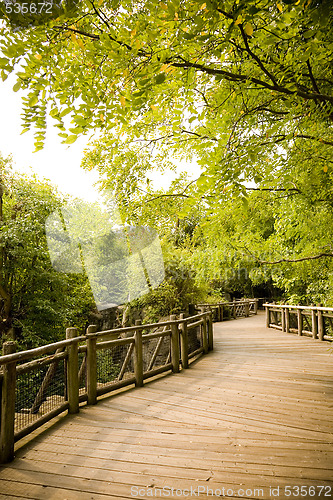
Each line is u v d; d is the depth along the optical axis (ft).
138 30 5.28
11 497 6.70
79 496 6.71
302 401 12.45
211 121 7.76
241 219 12.86
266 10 5.15
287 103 6.89
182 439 9.29
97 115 5.82
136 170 10.09
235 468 7.68
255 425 10.25
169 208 10.11
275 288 70.13
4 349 8.73
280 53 6.86
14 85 5.48
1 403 8.32
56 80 5.66
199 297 32.07
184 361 18.30
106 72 5.80
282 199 14.08
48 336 32.30
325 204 12.25
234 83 7.64
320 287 24.89
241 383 15.01
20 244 30.45
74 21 5.46
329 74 7.75
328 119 8.98
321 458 8.09
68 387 11.48
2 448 8.11
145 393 13.67
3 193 34.71
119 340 14.03
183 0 4.76
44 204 30.27
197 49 6.06
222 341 28.09
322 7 4.56
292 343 25.58
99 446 8.92
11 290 32.50
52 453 8.55
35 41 5.32
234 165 6.09
